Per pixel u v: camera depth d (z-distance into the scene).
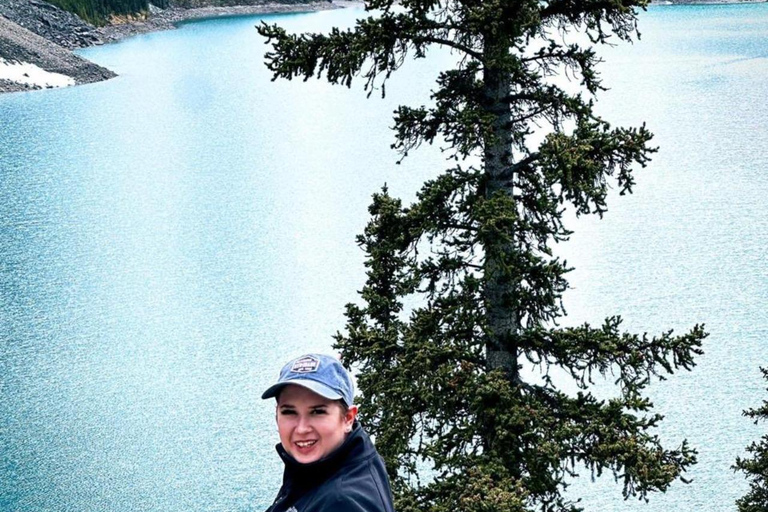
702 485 39.94
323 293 90.19
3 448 50.75
